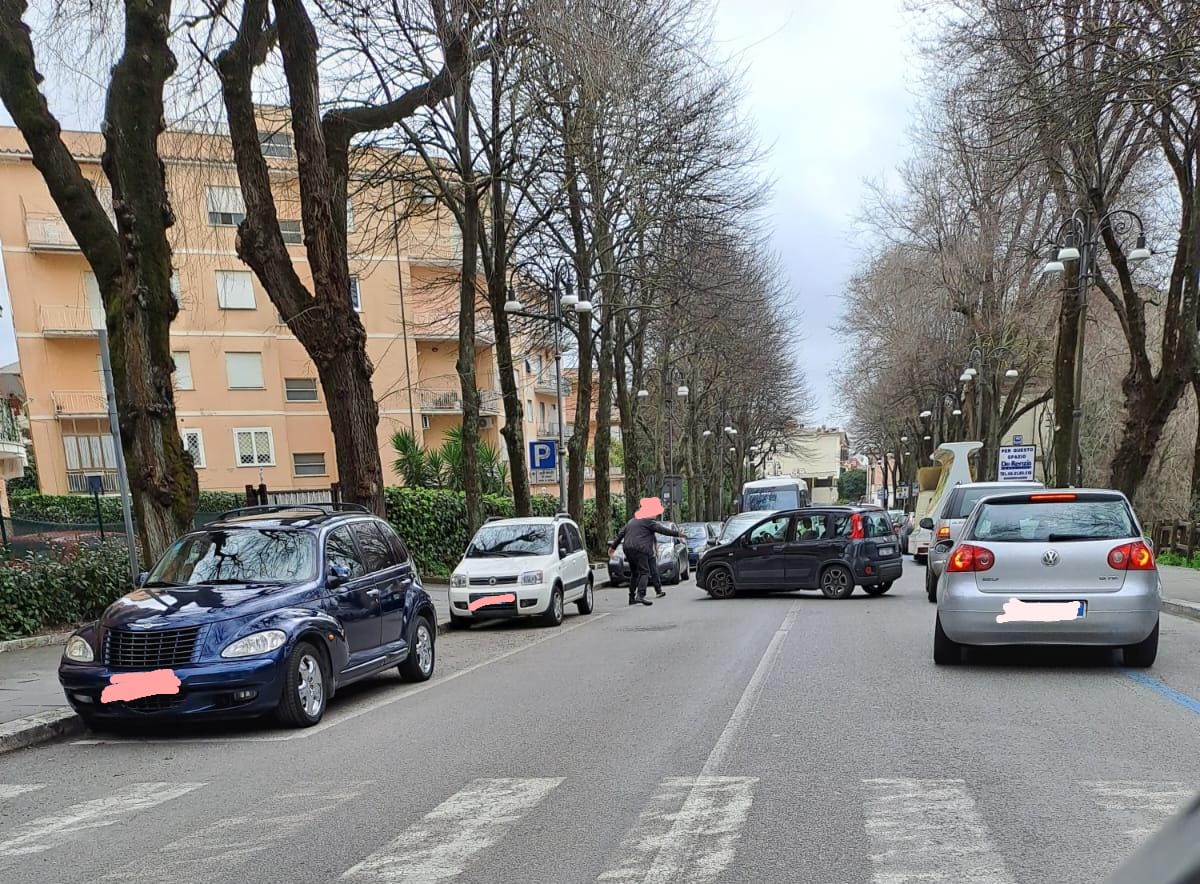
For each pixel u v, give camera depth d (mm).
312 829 4723
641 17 17422
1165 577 16547
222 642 6980
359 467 12344
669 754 5926
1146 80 13117
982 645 8445
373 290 37500
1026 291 28922
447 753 6230
